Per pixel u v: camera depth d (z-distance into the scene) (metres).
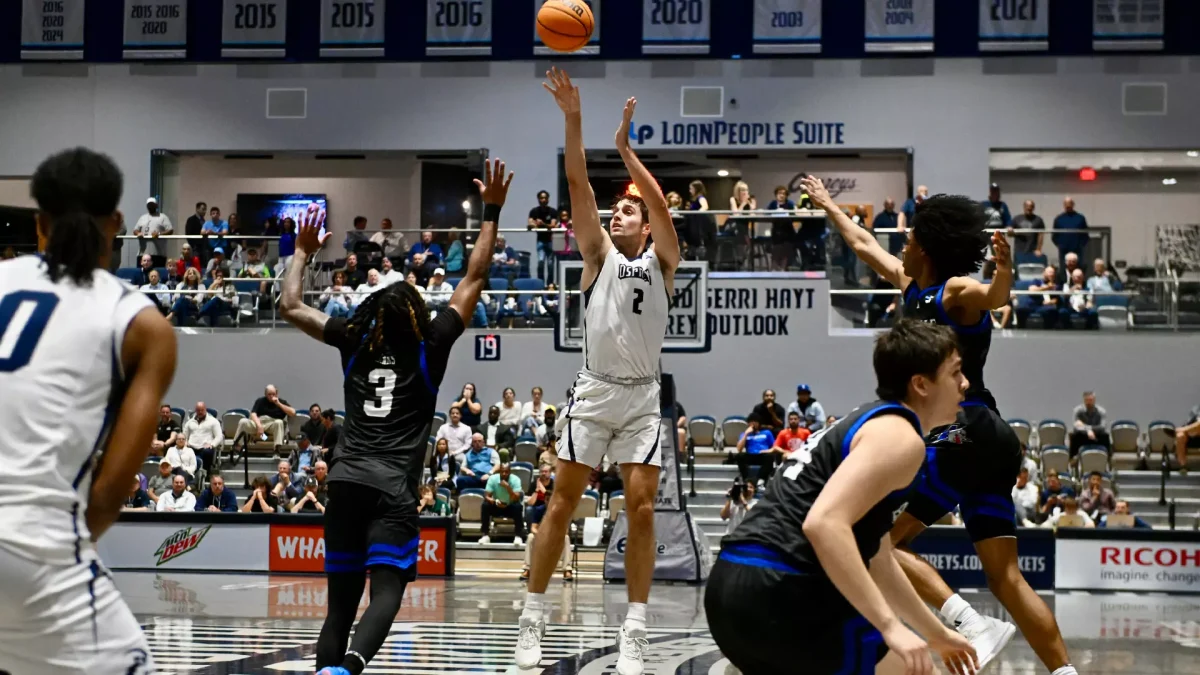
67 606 2.61
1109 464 18.84
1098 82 22.94
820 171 24.22
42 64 24.41
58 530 2.61
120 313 2.75
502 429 18.95
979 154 23.08
